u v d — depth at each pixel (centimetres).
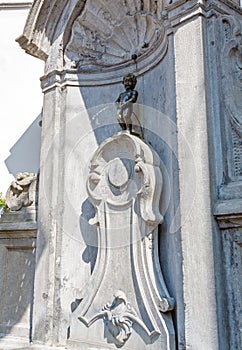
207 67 213
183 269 198
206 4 221
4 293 306
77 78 315
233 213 187
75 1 308
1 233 312
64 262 279
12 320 298
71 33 318
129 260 238
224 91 213
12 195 321
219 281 188
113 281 244
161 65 268
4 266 310
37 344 270
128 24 302
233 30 221
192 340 188
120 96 268
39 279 283
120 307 234
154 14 275
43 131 313
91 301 252
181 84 219
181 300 198
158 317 213
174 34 229
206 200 196
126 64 303
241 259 188
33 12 313
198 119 207
